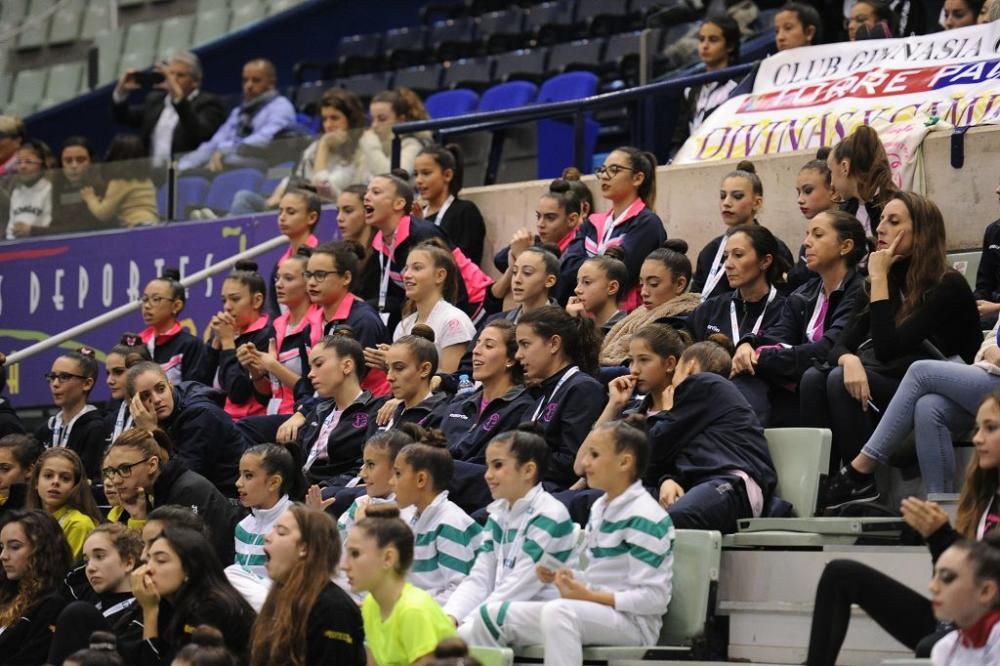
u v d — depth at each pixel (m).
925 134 14.88
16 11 29.09
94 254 20.36
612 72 23.16
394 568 10.11
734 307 13.23
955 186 14.72
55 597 12.20
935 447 11.27
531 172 18.41
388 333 15.60
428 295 15.03
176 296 16.91
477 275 16.17
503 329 12.88
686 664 10.44
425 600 10.14
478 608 10.74
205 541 10.88
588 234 15.54
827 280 12.77
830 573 9.69
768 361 12.26
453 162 17.14
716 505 11.23
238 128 22.05
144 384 14.10
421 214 16.92
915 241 11.91
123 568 11.80
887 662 9.12
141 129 23.09
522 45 25.17
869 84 15.88
